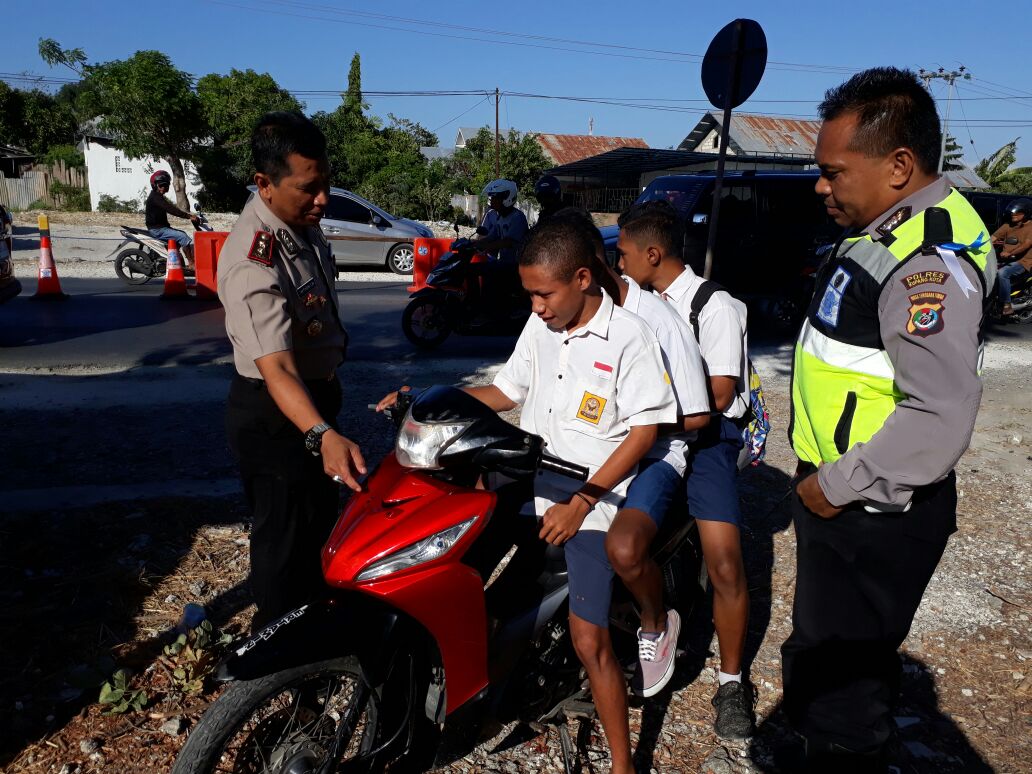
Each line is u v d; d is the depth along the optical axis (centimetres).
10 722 276
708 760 274
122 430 567
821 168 212
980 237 195
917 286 190
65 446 532
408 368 783
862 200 207
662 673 279
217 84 3497
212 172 3400
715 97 673
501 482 259
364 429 583
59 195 3631
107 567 375
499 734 283
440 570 225
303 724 242
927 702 310
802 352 225
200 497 454
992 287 195
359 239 1532
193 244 1205
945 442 186
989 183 4325
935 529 211
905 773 272
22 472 486
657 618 267
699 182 998
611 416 243
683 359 259
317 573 293
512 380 273
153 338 884
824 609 225
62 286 1255
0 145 4325
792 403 241
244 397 265
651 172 3203
